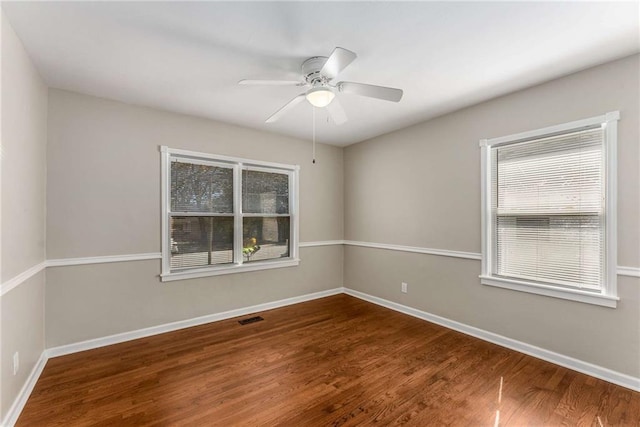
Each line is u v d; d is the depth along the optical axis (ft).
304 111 10.61
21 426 5.77
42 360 8.06
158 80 8.29
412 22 5.83
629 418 6.01
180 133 10.89
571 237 8.05
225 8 5.40
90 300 9.18
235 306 12.16
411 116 11.16
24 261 6.63
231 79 8.24
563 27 5.95
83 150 9.11
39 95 7.84
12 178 5.91
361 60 7.25
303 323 11.34
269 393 6.87
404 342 9.63
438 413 6.20
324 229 15.19
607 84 7.31
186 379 7.44
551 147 8.41
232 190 12.30
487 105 9.72
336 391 6.95
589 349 7.61
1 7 5.25
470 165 10.21
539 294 8.53
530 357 8.57
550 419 6.01
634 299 6.95
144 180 10.16
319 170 14.99
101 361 8.34
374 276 14.08
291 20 5.76
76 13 5.49
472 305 10.18
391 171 13.19
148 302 10.20
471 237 10.19
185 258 11.08
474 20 5.76
